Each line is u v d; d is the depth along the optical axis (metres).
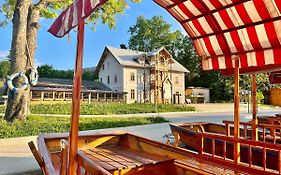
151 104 31.55
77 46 2.87
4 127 10.12
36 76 11.92
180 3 4.41
